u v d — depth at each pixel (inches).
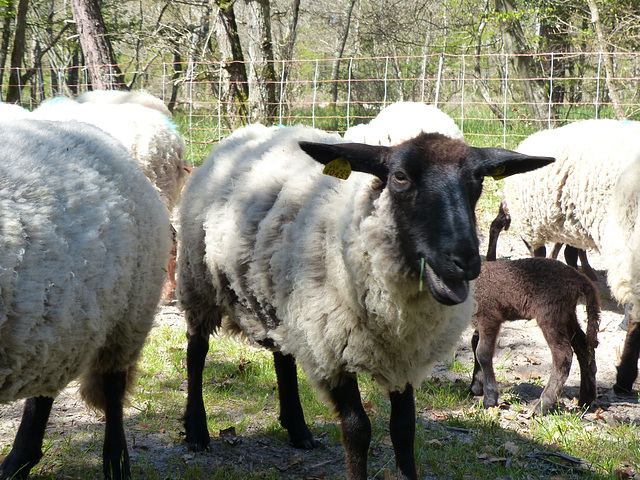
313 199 133.4
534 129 624.7
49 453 148.2
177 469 144.9
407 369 127.1
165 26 691.4
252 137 174.9
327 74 1267.2
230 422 173.5
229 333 173.9
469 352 236.1
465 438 168.7
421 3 995.3
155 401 183.3
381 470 143.9
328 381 129.6
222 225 148.9
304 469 149.9
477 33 794.2
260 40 595.5
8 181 105.4
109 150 131.7
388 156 116.4
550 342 184.2
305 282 127.2
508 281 186.5
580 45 741.3
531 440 167.0
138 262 131.5
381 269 115.0
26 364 107.7
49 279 106.1
